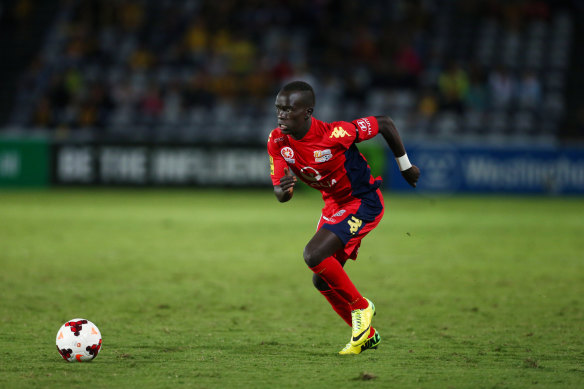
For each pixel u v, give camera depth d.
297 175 19.11
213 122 83.00
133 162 77.25
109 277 30.86
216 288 28.67
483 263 35.75
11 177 77.56
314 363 17.31
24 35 95.69
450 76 82.31
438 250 40.19
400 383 15.48
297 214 58.94
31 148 77.38
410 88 83.81
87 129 82.62
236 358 17.78
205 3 92.44
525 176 74.31
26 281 29.48
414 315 23.92
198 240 43.53
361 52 86.56
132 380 15.59
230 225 51.19
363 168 18.97
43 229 47.59
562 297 27.19
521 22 89.81
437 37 89.56
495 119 81.56
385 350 18.89
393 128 18.81
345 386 15.23
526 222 53.91
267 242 43.03
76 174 77.50
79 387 15.01
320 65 86.81
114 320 22.59
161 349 18.72
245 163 76.44
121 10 92.62
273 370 16.58
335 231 18.33
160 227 49.53
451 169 74.12
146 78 87.44
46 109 83.56
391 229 49.28
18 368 16.55
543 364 17.27
